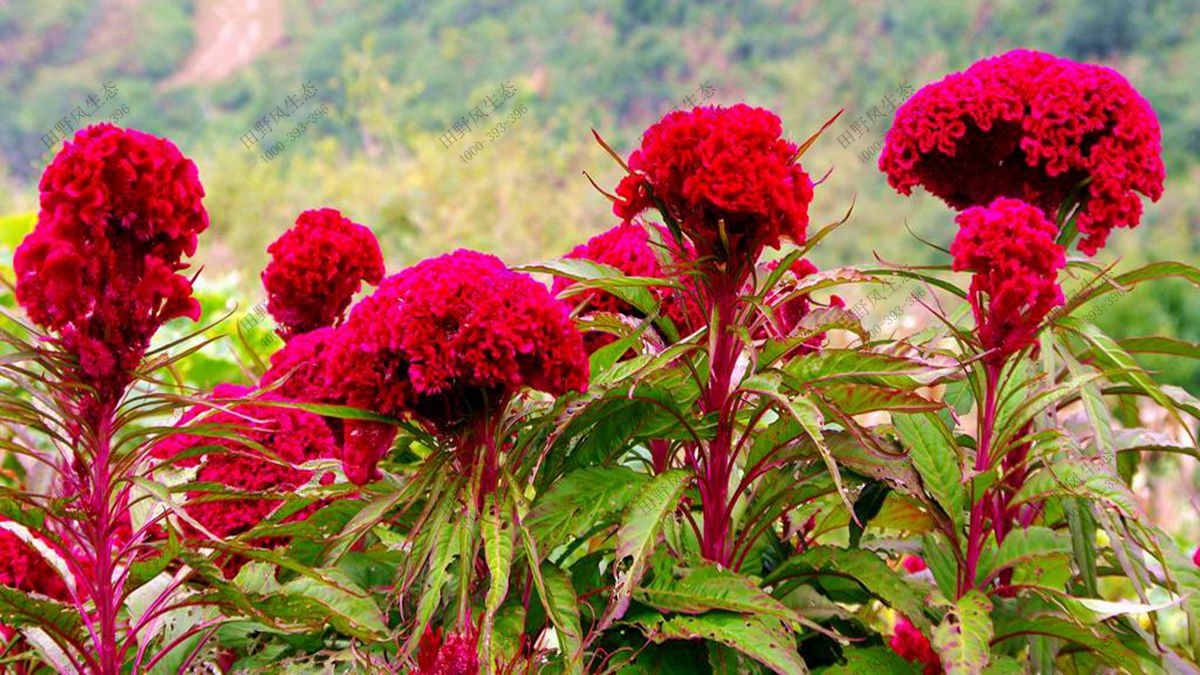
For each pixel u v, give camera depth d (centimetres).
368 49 2638
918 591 242
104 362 200
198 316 212
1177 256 2530
